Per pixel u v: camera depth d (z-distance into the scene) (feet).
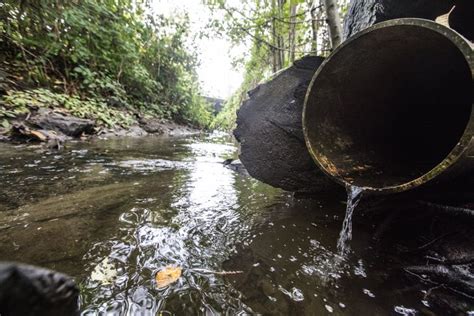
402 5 7.43
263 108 8.93
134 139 22.52
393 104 8.54
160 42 38.86
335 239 6.27
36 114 16.94
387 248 5.90
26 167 9.73
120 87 30.09
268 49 25.64
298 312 3.80
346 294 4.30
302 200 9.33
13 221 5.56
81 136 18.43
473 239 5.49
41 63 22.15
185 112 48.80
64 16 21.48
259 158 9.09
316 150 6.59
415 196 6.16
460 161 4.33
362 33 5.56
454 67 6.61
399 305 4.10
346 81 6.97
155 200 7.92
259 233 6.38
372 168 7.17
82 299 3.52
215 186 10.52
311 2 20.11
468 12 6.80
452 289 4.56
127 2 28.86
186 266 4.68
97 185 8.74
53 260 4.35
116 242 5.17
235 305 3.82
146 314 3.43
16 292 2.29
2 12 19.45
